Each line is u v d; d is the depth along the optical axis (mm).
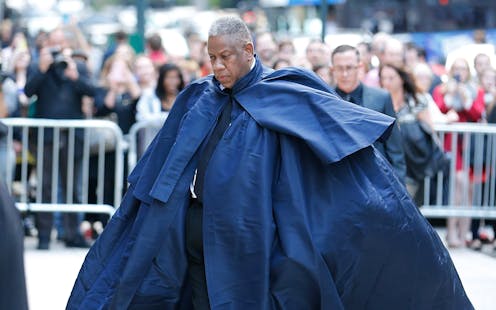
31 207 11672
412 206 6043
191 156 6000
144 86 12219
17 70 14000
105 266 6211
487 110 12836
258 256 5738
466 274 10898
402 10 23422
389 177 6000
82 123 11680
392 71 10016
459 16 22516
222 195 5828
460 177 12344
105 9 48875
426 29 22906
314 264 5723
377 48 13258
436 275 6137
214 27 5938
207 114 6051
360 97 8547
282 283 5758
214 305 5766
